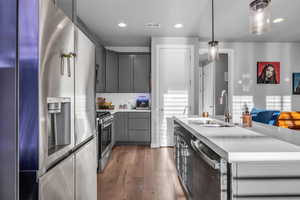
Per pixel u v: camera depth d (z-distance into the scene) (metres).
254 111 3.68
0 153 0.91
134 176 3.11
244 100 5.54
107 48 5.81
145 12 3.52
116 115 5.16
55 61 1.18
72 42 1.44
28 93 1.00
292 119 2.60
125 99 5.81
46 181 1.06
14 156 0.92
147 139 5.16
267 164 1.11
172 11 3.49
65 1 1.94
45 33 1.06
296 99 5.62
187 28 4.34
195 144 1.72
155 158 4.04
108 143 3.87
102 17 3.73
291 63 5.61
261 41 5.46
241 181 1.11
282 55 5.59
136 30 4.45
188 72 4.94
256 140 1.39
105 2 3.14
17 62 0.96
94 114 2.01
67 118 1.38
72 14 2.00
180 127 2.84
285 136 1.53
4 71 0.93
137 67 5.48
